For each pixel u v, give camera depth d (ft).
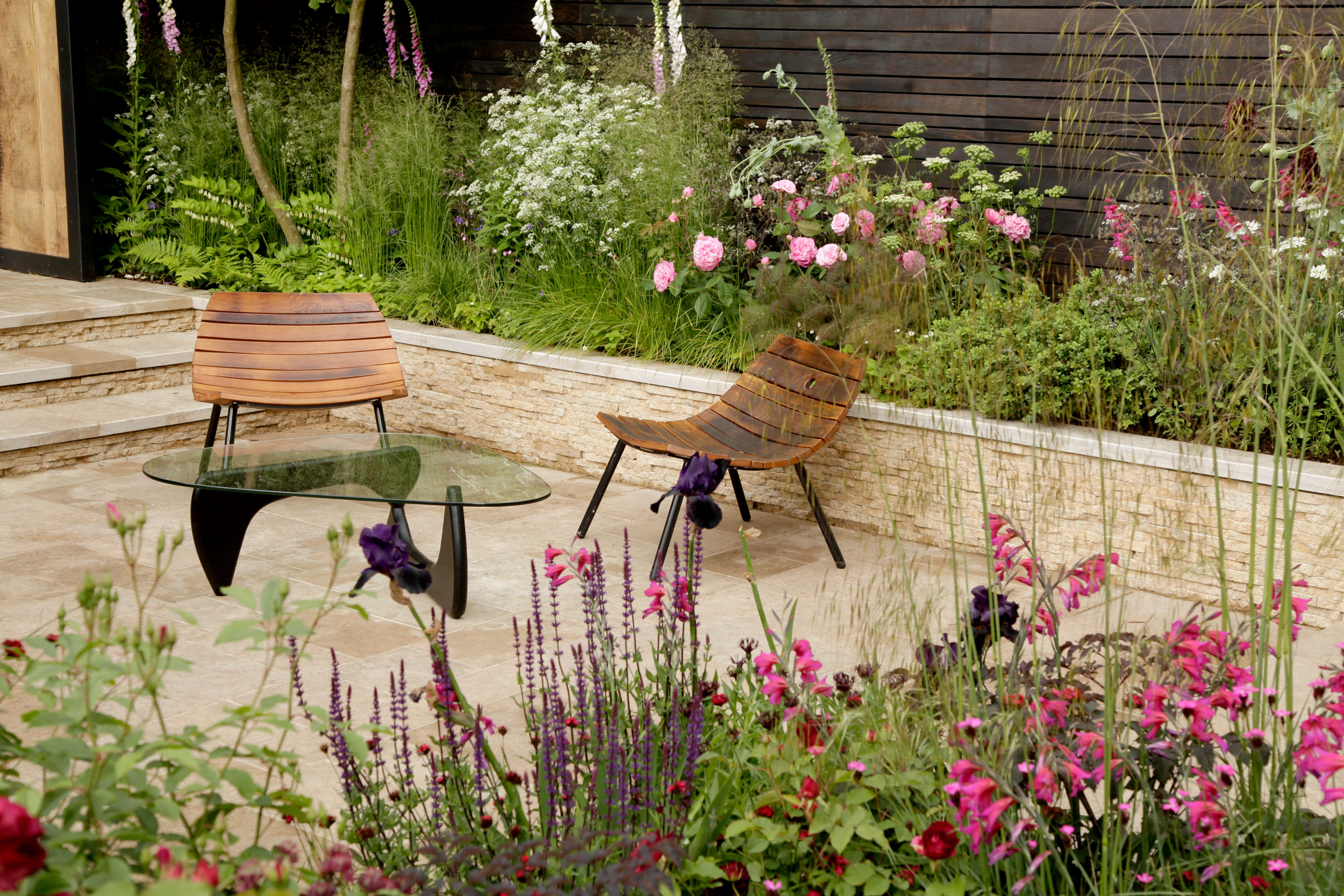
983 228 10.84
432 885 6.51
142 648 5.74
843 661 12.31
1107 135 10.46
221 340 18.86
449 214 24.45
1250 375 7.44
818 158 22.16
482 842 6.86
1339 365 8.40
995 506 8.98
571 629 13.85
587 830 6.86
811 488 16.01
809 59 22.66
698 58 23.50
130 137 26.94
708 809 7.11
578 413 20.57
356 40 25.07
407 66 28.17
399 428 23.08
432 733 11.09
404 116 24.99
